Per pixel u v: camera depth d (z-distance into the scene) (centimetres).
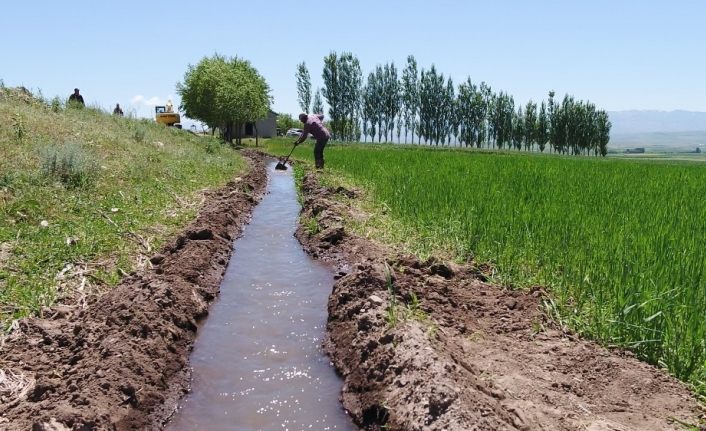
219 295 753
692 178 1580
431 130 8188
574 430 381
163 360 522
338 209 1175
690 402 427
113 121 2302
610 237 726
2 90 1848
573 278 648
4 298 604
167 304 615
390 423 414
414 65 8106
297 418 455
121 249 831
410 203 1105
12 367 480
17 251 735
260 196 1789
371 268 651
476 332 552
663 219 828
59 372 473
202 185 1598
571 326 569
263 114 5466
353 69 7769
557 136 8006
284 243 1073
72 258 753
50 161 1114
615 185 1302
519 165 1906
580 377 466
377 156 2508
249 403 477
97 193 1117
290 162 2958
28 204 898
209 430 438
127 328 533
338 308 638
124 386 450
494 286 698
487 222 863
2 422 397
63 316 595
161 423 444
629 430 383
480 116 8131
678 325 497
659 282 556
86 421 395
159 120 5225
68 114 1983
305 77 7762
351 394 481
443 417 373
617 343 525
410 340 474
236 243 1070
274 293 762
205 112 5225
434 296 630
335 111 7781
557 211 880
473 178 1380
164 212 1127
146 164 1554
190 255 821
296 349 584
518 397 428
